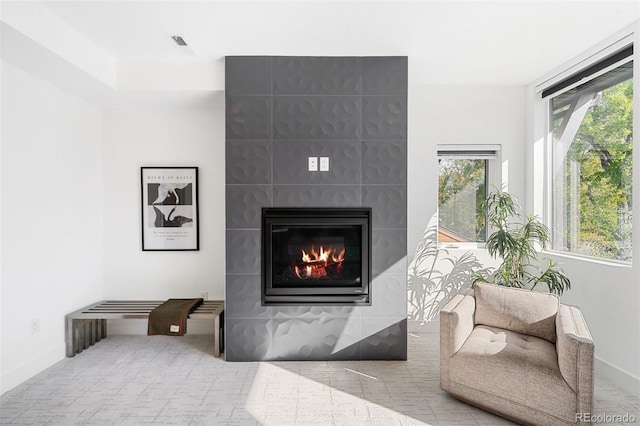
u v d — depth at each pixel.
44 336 3.41
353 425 2.50
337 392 2.94
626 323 3.02
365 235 3.54
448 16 2.85
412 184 4.42
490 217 4.08
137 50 3.41
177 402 2.79
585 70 3.58
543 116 4.29
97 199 4.25
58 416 2.60
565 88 3.86
